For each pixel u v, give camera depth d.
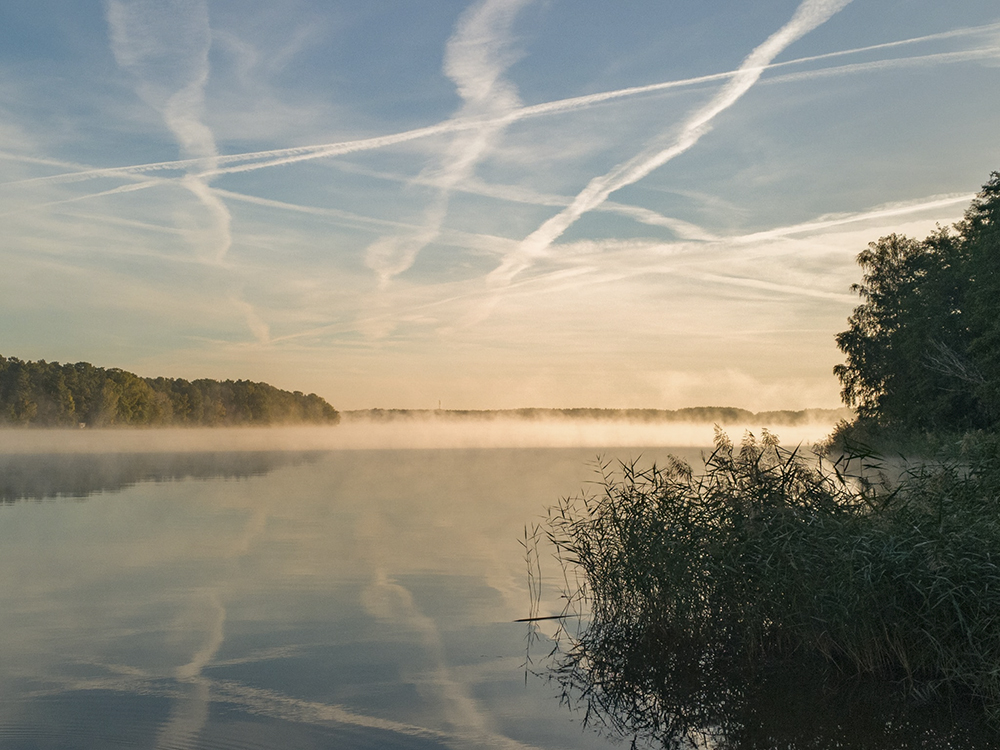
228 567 15.40
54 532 20.67
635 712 7.38
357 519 23.66
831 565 8.54
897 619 8.01
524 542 18.69
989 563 7.63
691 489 10.23
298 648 9.66
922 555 8.06
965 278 45.78
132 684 8.22
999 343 37.22
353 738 6.75
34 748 6.48
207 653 9.41
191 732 6.86
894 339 51.41
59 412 155.00
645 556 9.97
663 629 9.71
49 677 8.46
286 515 24.84
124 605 12.09
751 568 9.09
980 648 7.47
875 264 56.66
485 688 8.13
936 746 6.51
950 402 42.94
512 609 11.77
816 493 9.39
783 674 8.39
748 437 9.99
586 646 9.71
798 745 6.57
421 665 8.92
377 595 12.77
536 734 6.89
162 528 21.48
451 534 20.16
